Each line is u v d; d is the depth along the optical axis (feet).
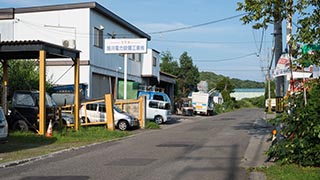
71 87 98.37
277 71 45.85
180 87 246.47
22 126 71.05
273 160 43.21
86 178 35.06
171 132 85.20
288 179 32.86
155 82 165.37
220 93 306.96
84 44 106.93
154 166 41.24
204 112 178.09
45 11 109.19
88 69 106.32
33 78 98.12
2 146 57.31
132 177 35.40
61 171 38.70
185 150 54.44
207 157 47.88
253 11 47.85
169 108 118.62
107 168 40.11
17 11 110.73
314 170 36.60
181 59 262.67
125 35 135.44
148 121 103.19
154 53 156.76
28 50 67.67
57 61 107.04
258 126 103.04
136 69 146.61
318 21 39.01
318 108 38.11
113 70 124.36
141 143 63.46
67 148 56.34
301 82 40.75
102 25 115.96
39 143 61.57
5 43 67.67
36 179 34.83
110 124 85.40
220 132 84.38
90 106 88.58
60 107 78.54
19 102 71.82
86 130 77.97
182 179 34.65
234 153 51.49
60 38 108.17
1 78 90.89
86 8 106.83
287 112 40.47
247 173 37.47
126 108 97.35
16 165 42.60
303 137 38.65
